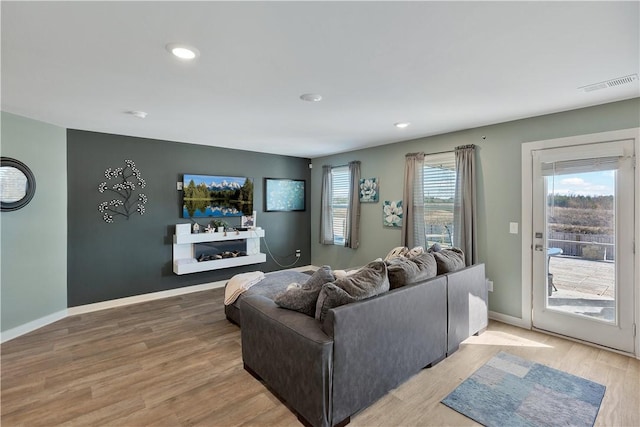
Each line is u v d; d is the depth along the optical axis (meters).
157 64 2.11
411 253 3.51
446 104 2.98
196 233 4.95
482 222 3.81
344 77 2.34
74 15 1.54
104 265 4.23
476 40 1.81
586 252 3.09
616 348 2.93
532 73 2.28
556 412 2.11
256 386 2.44
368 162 5.22
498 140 3.66
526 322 3.49
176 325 3.66
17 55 1.98
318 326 2.07
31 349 3.05
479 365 2.71
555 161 3.24
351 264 5.58
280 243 6.10
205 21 1.60
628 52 1.96
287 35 1.75
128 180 4.39
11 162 3.28
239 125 3.78
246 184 5.55
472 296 3.19
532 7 1.49
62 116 3.40
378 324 2.18
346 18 1.58
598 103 2.94
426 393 2.33
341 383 1.97
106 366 2.73
